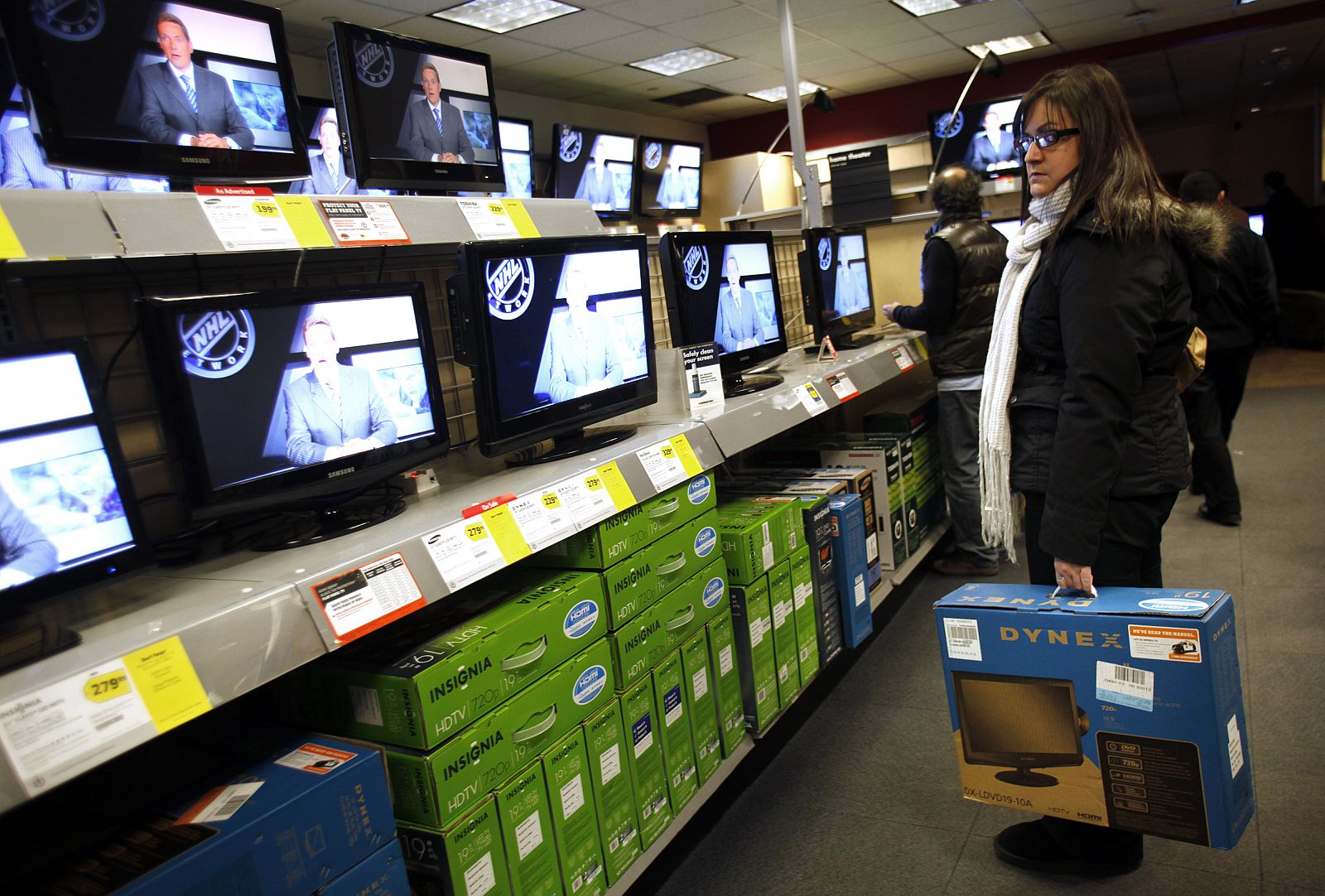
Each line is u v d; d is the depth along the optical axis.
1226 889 1.55
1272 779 1.85
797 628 2.15
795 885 1.71
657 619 1.60
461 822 1.14
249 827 0.92
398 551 1.12
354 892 1.01
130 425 1.37
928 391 3.71
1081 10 7.19
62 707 0.76
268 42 1.34
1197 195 3.56
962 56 8.56
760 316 2.66
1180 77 9.84
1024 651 1.48
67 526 0.97
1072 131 1.39
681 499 1.71
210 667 0.89
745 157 6.83
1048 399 1.50
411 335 1.42
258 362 1.19
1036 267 1.51
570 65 7.44
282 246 1.17
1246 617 2.65
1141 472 1.43
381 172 1.57
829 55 7.86
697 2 6.08
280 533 1.30
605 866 1.43
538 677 1.31
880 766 2.10
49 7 1.06
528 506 1.33
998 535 1.63
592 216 1.88
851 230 3.40
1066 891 1.60
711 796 1.92
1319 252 9.21
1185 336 1.44
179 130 1.21
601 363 1.77
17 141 2.37
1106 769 1.46
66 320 1.28
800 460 2.97
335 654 1.22
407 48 1.62
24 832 0.98
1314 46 8.84
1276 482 4.01
